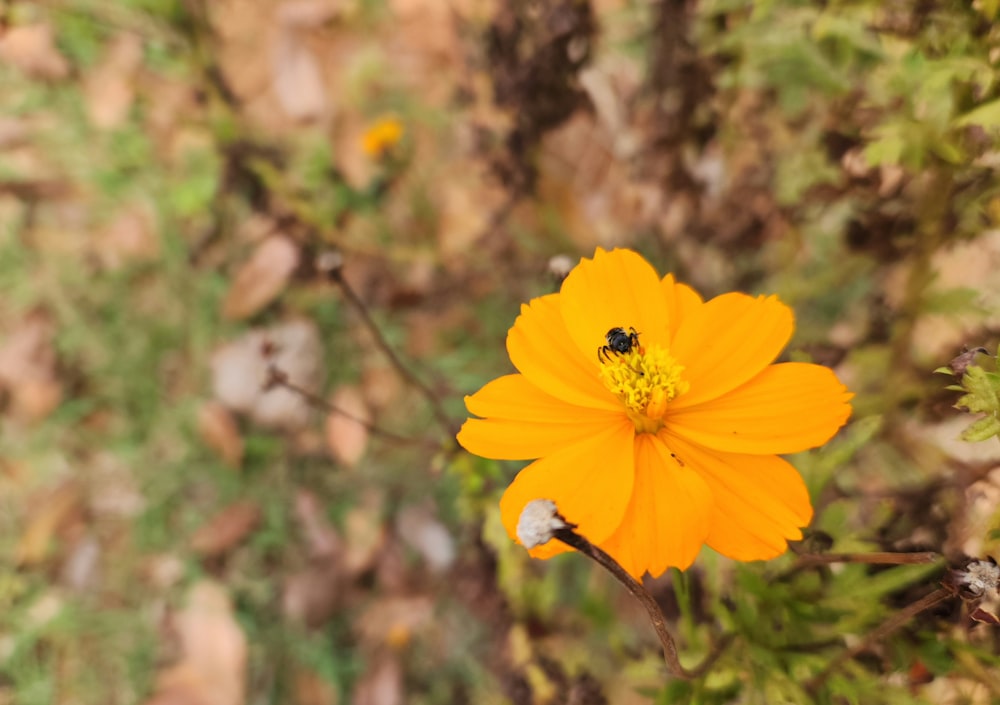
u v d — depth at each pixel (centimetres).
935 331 18
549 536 9
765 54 18
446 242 26
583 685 18
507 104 22
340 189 27
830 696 12
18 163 28
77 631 23
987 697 13
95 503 24
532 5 21
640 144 23
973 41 13
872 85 16
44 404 26
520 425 11
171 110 29
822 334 20
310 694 22
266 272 26
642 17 22
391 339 25
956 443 17
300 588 23
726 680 12
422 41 28
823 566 13
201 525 24
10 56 29
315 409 25
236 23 29
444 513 23
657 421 11
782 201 18
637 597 9
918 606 11
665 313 11
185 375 26
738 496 10
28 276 27
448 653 22
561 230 24
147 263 27
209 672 22
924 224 16
